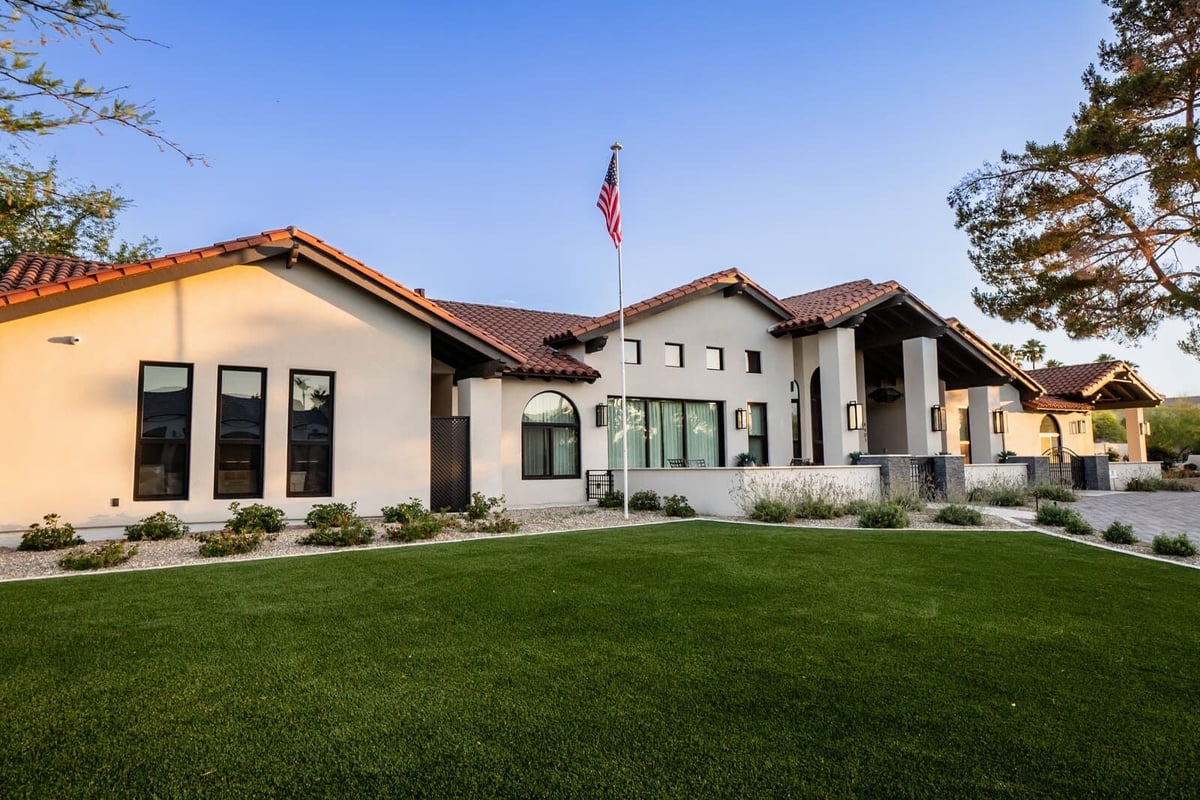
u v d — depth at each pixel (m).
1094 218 17.45
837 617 5.89
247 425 11.99
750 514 14.07
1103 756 3.34
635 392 17.95
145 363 11.19
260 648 4.99
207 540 9.55
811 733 3.58
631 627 5.56
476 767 3.21
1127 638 5.31
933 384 20.06
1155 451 37.41
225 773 3.15
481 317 18.86
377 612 6.02
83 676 4.39
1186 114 16.75
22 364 10.27
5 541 9.99
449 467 14.33
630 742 3.47
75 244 23.77
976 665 4.65
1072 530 11.76
